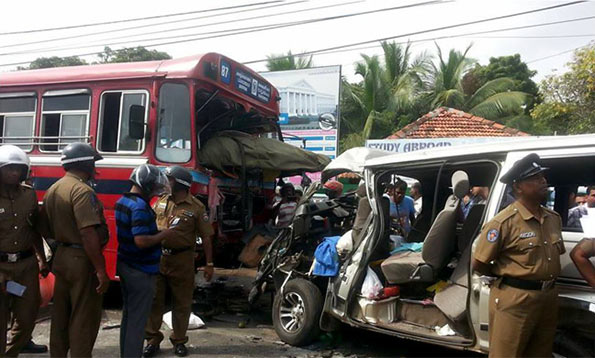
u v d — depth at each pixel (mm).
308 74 16484
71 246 3955
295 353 5078
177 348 4973
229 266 7102
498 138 12336
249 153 6695
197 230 5168
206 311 6609
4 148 3939
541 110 17891
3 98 7488
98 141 6676
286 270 5656
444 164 4305
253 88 7613
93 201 3930
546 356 3201
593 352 3365
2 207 3953
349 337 5555
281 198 7969
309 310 5160
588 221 3254
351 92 22250
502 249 3164
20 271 4039
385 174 4801
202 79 6355
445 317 4258
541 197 3125
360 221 5031
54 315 4051
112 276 6336
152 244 4207
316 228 5977
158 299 4934
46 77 7168
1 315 3947
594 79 16469
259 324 6168
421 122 15625
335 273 4980
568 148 3586
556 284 3467
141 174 4234
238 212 7051
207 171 6320
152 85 6410
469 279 3820
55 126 7066
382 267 4633
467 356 4758
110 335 5582
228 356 4977
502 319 3139
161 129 6340
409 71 23516
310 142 16422
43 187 6984
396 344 5336
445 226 4262
